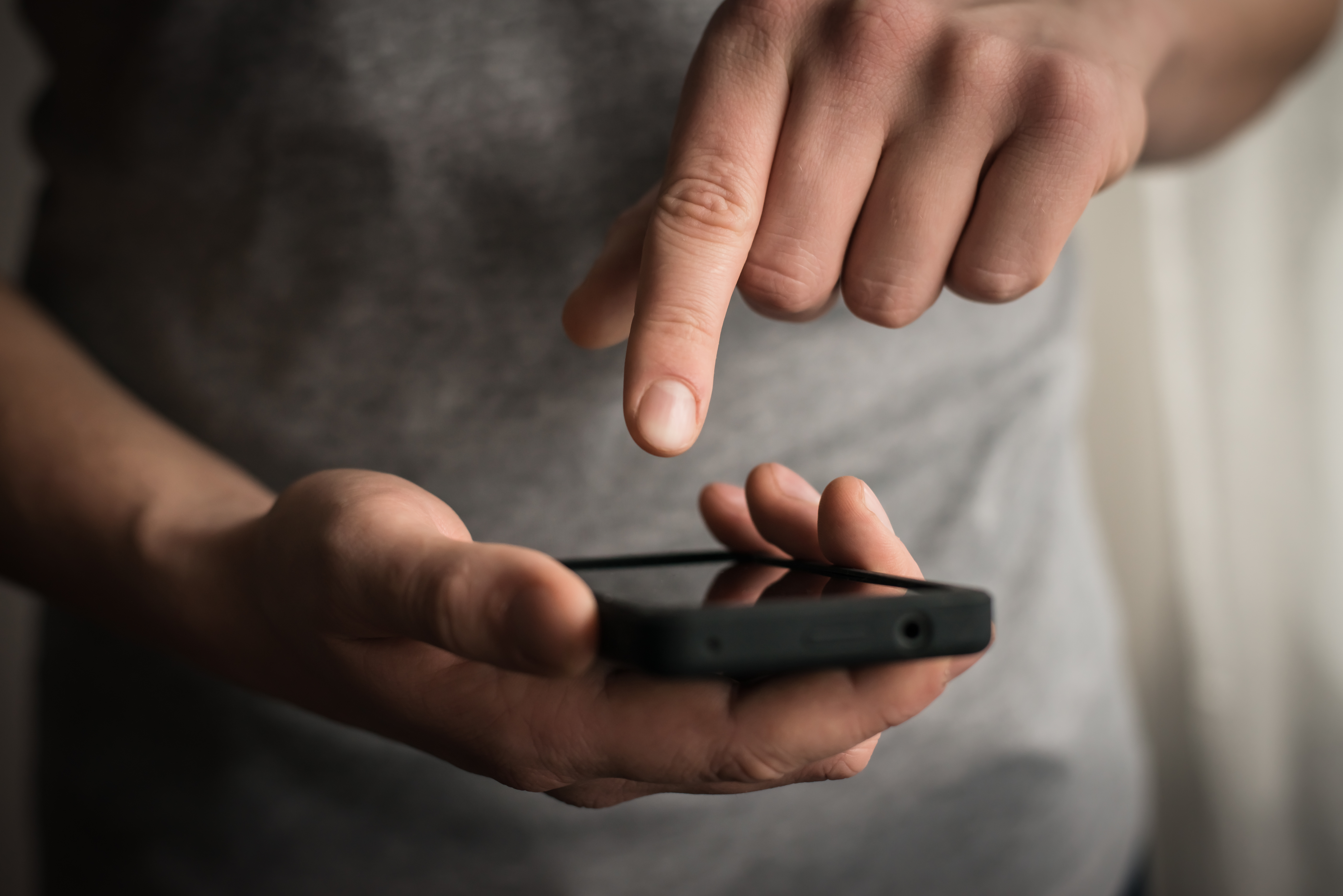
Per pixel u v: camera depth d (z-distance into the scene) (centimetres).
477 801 53
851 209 40
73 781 60
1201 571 96
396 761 53
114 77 52
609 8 49
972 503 58
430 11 49
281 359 52
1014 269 40
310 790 54
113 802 58
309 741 53
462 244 50
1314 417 85
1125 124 41
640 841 54
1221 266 90
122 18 51
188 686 55
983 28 40
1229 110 63
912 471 57
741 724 36
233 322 52
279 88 50
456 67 49
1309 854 89
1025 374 60
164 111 51
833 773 39
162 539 44
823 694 36
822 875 57
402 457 52
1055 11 43
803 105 40
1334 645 86
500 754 37
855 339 53
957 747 57
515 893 55
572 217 50
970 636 35
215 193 51
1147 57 45
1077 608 65
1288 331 86
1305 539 87
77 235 56
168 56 50
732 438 53
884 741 56
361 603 37
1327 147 81
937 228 40
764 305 41
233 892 56
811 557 43
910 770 56
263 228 51
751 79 40
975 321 57
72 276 57
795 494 43
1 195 100
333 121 49
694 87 40
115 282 55
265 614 41
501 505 52
